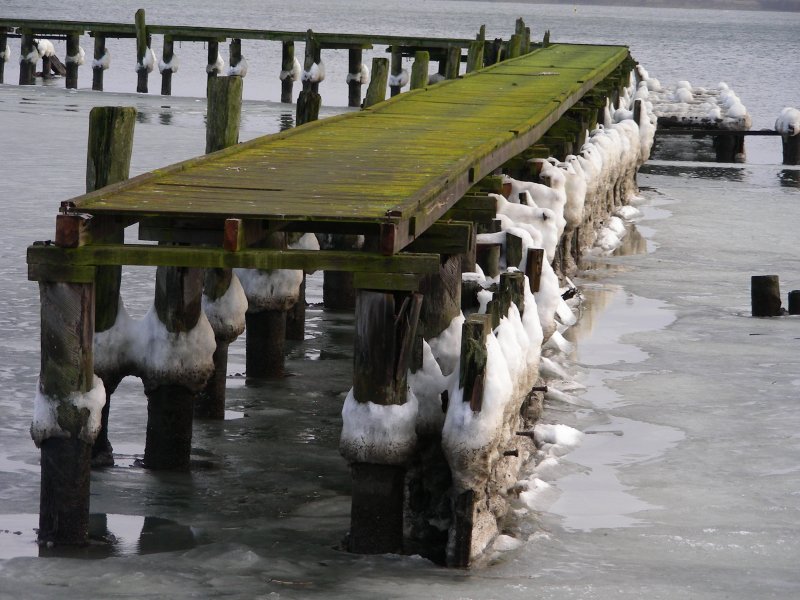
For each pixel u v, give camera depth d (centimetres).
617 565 1034
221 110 1466
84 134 4038
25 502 1142
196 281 1210
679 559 1055
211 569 988
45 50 6569
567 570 1018
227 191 1158
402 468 1009
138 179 1162
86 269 977
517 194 1845
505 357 1060
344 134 1652
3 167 3275
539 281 1459
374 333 983
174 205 1057
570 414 1482
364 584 962
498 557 1038
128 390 1520
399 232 994
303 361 1723
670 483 1252
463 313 1313
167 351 1209
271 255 973
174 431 1241
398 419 991
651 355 1772
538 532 1101
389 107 2045
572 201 2161
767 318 2028
